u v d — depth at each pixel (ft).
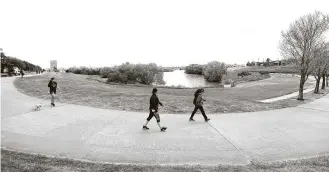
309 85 130.11
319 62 68.39
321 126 35.53
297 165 19.86
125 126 33.04
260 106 53.26
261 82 158.40
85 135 28.09
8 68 177.06
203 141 27.30
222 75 199.62
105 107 46.37
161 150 23.98
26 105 44.70
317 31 64.49
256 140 28.14
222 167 19.24
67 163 18.92
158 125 31.22
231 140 27.91
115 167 18.42
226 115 42.93
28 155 20.29
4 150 21.24
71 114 39.09
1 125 30.37
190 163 20.79
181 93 96.73
